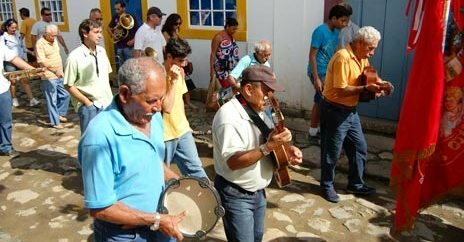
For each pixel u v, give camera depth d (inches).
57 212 168.2
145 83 78.2
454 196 172.4
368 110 242.7
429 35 100.7
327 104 161.2
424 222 157.4
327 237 149.0
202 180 94.6
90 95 174.7
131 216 82.1
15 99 324.2
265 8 263.7
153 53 208.4
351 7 214.5
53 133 262.2
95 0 366.3
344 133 162.6
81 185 191.6
